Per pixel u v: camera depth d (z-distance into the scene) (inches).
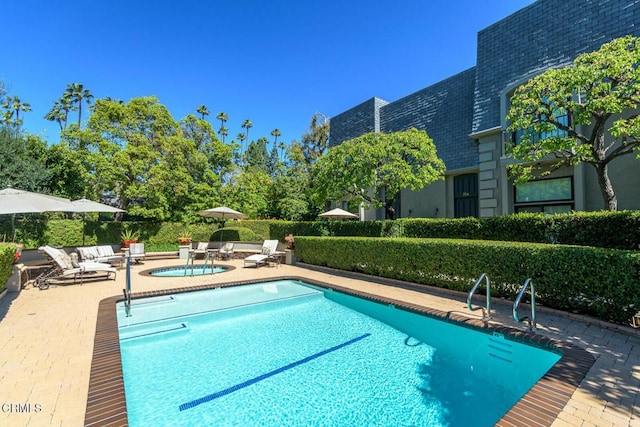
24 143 593.3
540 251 241.6
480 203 505.4
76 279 377.7
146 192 660.1
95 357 158.2
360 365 177.2
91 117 669.3
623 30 366.6
